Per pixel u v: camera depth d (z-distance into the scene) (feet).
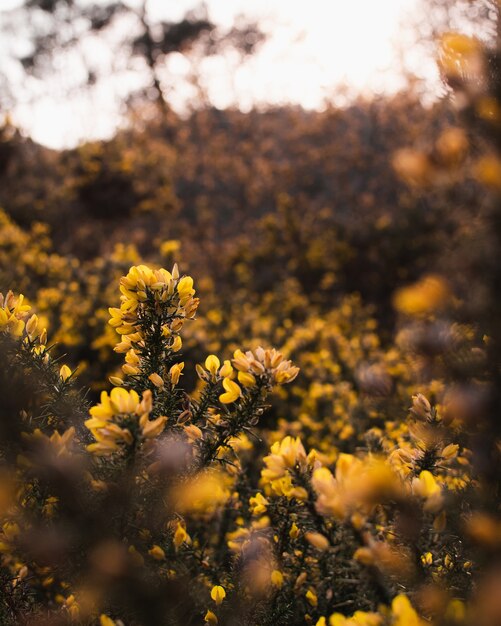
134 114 19.76
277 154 19.57
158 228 16.89
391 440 2.15
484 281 0.68
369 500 0.82
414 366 0.73
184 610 1.04
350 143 16.85
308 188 17.11
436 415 0.95
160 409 1.24
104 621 0.99
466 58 0.72
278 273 12.45
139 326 1.25
